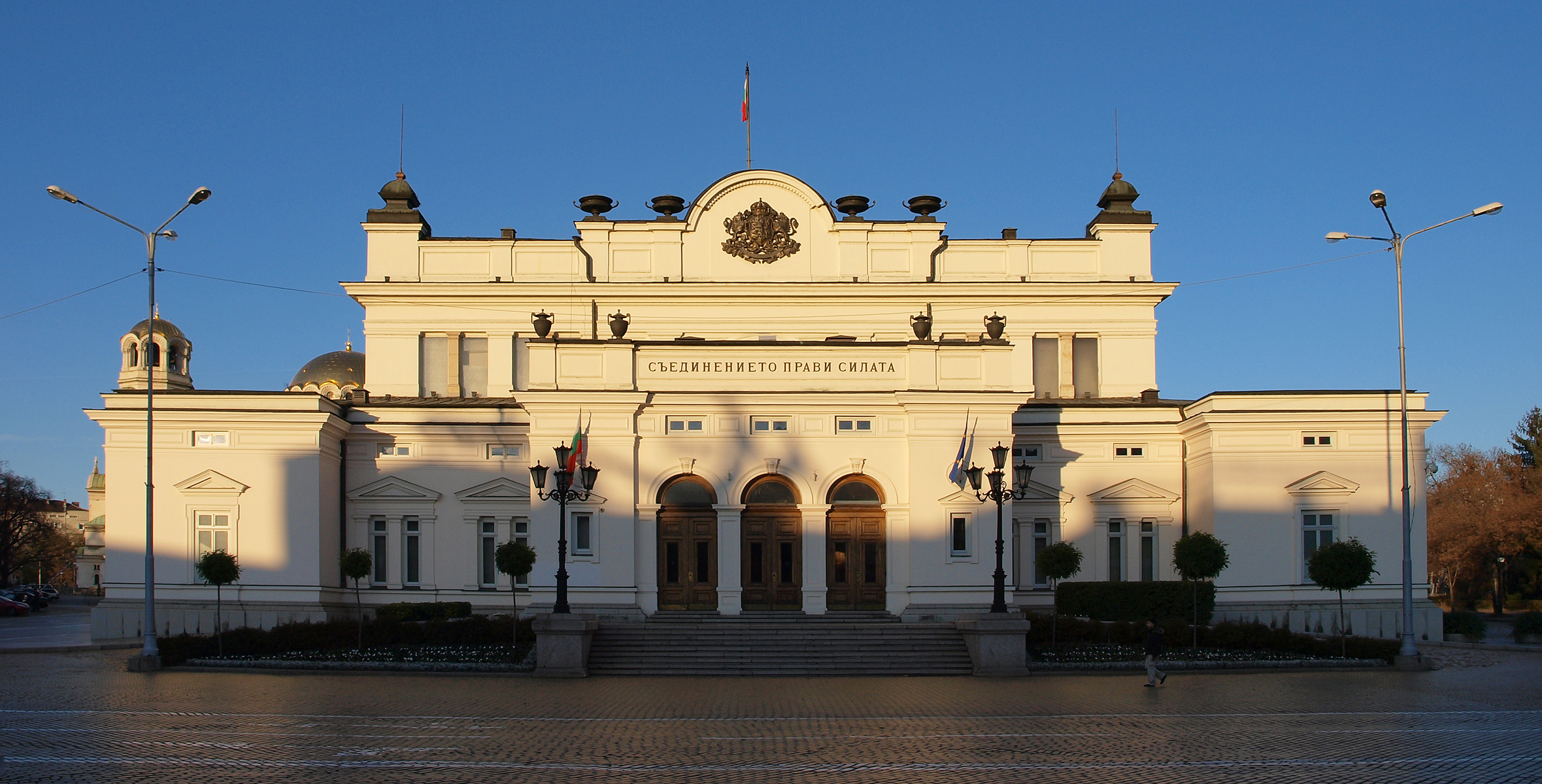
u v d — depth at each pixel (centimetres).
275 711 3181
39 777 2233
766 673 4294
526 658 4422
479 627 4812
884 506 5028
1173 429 5841
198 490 5497
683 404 5028
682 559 5019
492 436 5744
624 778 2250
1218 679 4088
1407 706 3347
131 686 3788
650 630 4603
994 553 4941
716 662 4331
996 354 5100
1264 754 2530
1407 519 4575
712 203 6306
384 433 5738
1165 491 5775
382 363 6241
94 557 17950
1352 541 4894
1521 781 2241
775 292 6225
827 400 5034
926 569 4938
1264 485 5484
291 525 5472
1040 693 3691
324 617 5434
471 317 6262
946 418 5019
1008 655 4272
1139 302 6303
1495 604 9731
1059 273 6350
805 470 5034
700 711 3259
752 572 5028
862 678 4188
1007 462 5000
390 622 4825
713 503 5034
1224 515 5466
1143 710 3272
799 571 5028
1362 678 4112
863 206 6369
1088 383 6291
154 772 2281
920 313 6259
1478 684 3906
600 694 3666
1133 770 2347
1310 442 5516
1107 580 5728
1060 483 5778
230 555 5022
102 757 2452
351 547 5706
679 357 5125
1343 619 5172
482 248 6331
